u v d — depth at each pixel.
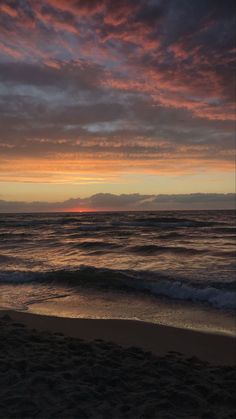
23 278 12.37
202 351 5.91
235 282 10.66
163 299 9.57
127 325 7.32
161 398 3.70
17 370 4.17
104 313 8.28
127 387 3.95
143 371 4.45
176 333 6.84
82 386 3.79
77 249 21.31
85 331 6.88
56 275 12.42
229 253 17.88
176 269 13.48
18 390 3.62
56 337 5.89
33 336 5.74
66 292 10.41
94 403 3.48
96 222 54.97
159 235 30.05
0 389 3.66
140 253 18.94
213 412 3.49
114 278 11.85
